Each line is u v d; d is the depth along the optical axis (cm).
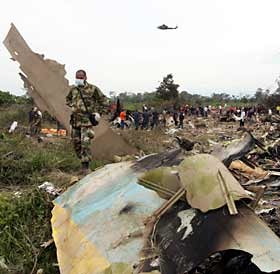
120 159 840
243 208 349
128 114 2511
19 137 1388
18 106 3098
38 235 565
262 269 290
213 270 343
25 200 638
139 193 450
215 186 357
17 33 1076
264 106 4844
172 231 355
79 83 808
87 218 468
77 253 430
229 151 480
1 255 524
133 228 401
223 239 320
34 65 1059
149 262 351
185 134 2380
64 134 1858
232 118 3981
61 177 801
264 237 318
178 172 397
